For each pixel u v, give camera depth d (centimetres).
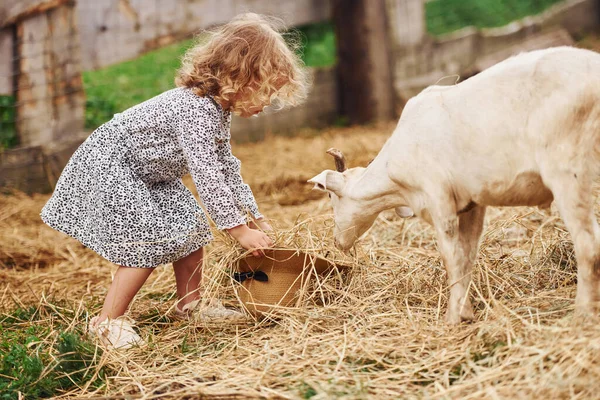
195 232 355
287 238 366
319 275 362
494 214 459
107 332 334
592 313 265
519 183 281
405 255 407
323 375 275
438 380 264
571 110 264
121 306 348
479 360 267
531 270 352
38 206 612
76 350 319
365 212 326
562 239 368
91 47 700
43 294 396
